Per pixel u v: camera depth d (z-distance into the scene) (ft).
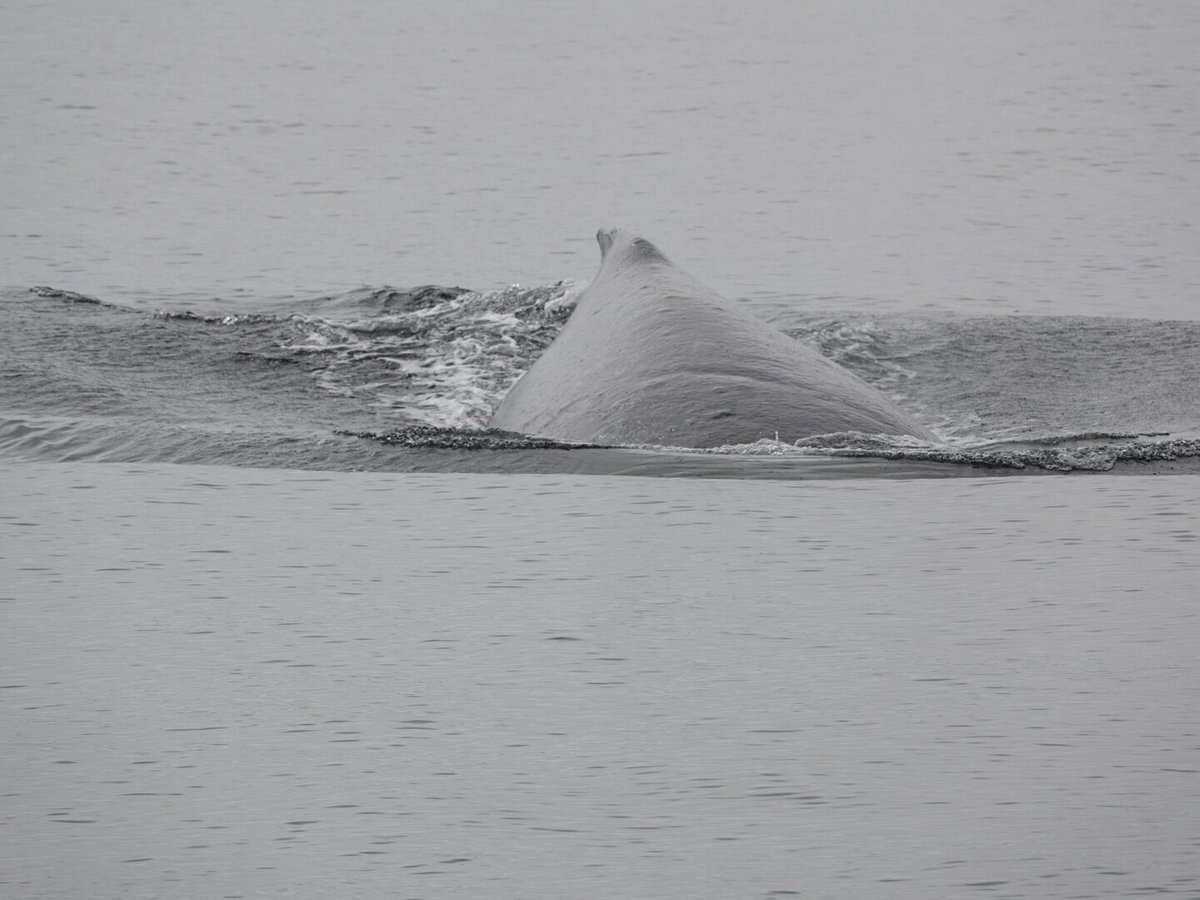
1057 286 280.31
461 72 498.28
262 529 154.20
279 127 424.87
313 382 215.72
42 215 336.49
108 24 568.41
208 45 535.60
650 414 179.52
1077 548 146.61
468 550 147.74
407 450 179.01
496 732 111.55
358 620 131.44
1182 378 215.31
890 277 289.53
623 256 214.28
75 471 174.40
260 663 122.93
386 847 96.89
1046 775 104.01
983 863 93.81
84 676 120.67
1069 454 175.52
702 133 421.59
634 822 99.50
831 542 148.97
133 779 105.19
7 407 197.47
